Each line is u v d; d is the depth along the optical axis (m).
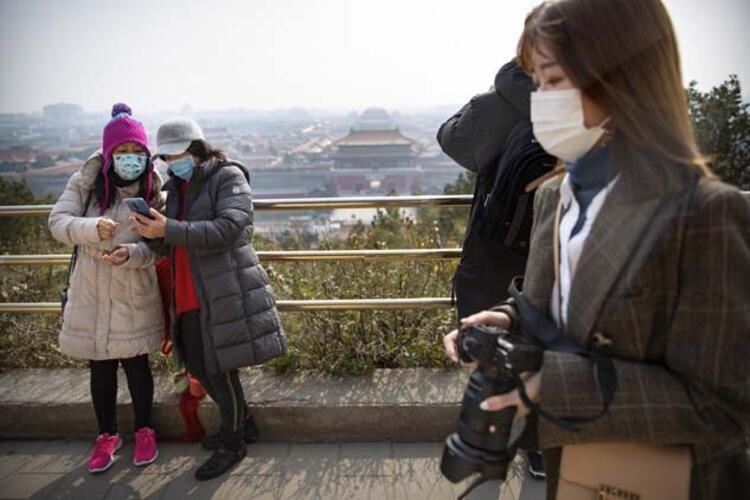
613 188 1.05
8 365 3.02
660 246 0.99
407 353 2.94
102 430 2.50
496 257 2.09
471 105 2.13
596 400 1.03
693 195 0.97
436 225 4.12
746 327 0.96
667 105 1.00
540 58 1.09
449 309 3.08
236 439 2.42
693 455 1.07
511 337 1.21
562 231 1.18
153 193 2.44
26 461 2.52
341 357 2.87
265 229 4.24
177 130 2.25
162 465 2.48
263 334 2.31
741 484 1.12
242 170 2.36
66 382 2.85
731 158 5.93
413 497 2.25
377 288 3.28
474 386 1.16
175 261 2.30
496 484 2.30
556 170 1.32
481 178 2.16
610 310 1.04
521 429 1.16
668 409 1.00
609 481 1.08
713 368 0.98
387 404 2.58
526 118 2.00
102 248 2.34
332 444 2.60
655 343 1.05
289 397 2.64
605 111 1.02
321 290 3.29
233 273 2.26
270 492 2.29
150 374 2.56
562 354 1.07
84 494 2.31
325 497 2.26
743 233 0.96
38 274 3.88
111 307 2.38
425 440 2.61
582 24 1.01
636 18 1.00
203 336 2.26
